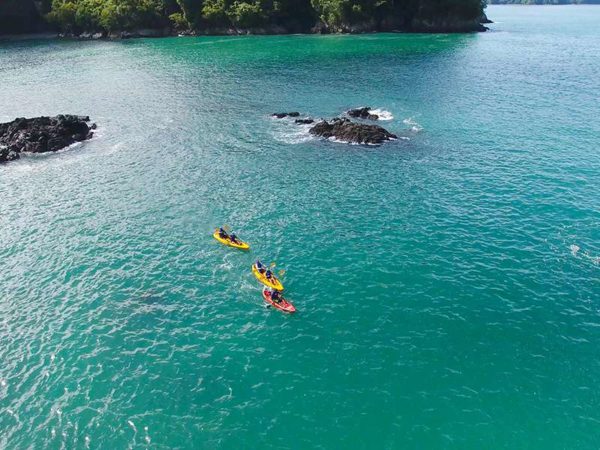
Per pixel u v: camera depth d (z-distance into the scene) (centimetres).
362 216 5428
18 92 11244
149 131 8425
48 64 14562
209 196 5994
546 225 5134
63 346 3806
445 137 7669
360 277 4456
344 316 4016
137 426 3159
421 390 3334
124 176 6650
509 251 4744
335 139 7712
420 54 14350
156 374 3534
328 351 3681
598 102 9238
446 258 4675
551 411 3162
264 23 19275
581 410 3162
